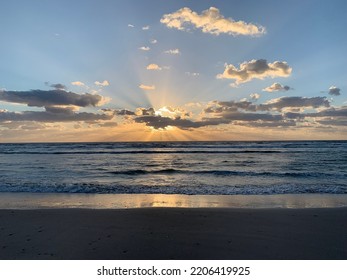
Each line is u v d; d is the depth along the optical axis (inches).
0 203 422.3
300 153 1631.4
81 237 258.4
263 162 1127.0
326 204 411.2
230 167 964.6
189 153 1723.7
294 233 266.7
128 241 247.4
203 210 353.1
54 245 239.5
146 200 442.6
